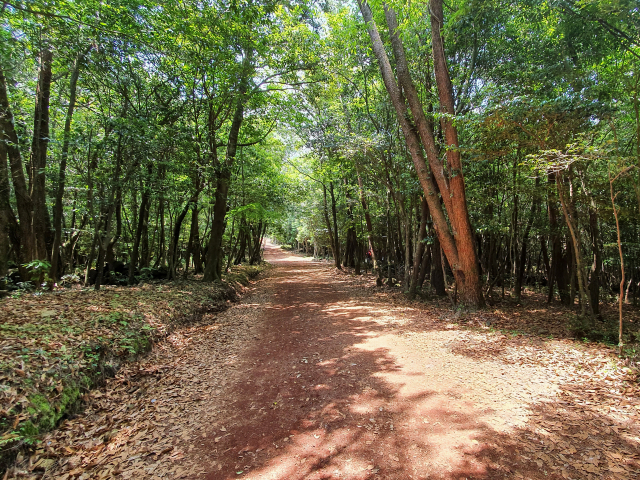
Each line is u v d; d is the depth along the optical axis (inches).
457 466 104.0
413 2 326.6
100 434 130.5
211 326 306.3
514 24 338.3
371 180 598.5
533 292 554.9
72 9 253.9
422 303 408.2
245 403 155.3
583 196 280.8
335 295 502.3
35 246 307.4
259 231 1101.7
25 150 320.5
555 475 97.9
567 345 217.9
